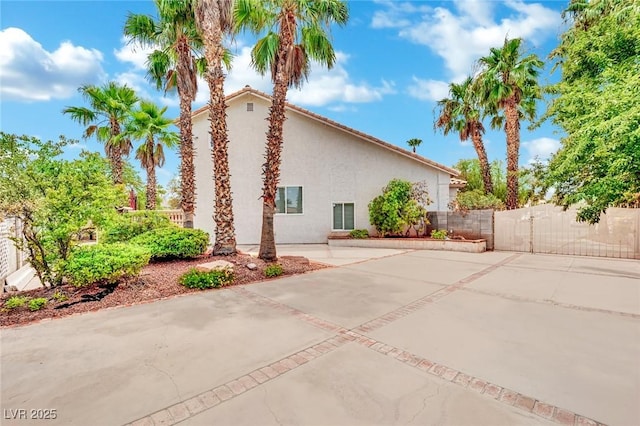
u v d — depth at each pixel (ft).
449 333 14.89
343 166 52.49
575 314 17.40
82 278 20.61
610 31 30.32
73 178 21.42
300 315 17.65
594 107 28.81
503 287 23.43
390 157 51.96
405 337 14.49
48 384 10.84
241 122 51.70
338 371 11.55
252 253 41.73
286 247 48.78
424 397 9.90
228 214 31.99
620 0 32.04
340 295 21.58
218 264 25.72
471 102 61.82
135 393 10.27
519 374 11.18
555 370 11.42
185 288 22.89
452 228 47.09
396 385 10.60
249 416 9.08
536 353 12.76
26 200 19.86
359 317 17.22
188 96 41.34
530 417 8.92
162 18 36.65
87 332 15.38
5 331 15.61
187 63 39.01
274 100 31.17
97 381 11.01
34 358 12.73
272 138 31.14
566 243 39.22
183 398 9.99
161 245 29.78
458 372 11.37
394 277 27.04
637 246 35.22
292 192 52.65
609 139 26.81
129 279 23.24
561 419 8.82
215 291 22.76
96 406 9.61
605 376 10.98
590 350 12.97
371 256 39.06
